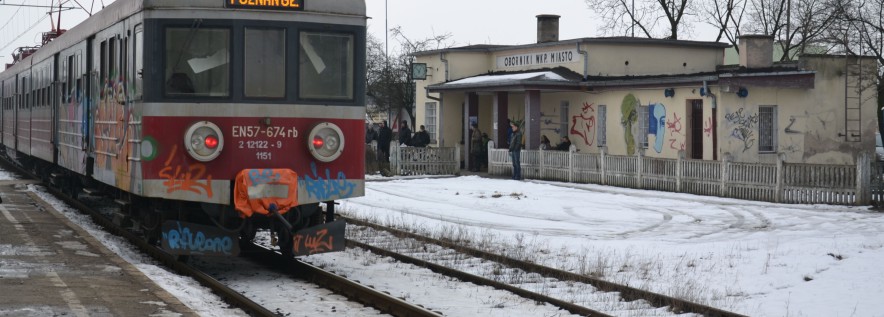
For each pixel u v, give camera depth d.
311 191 11.56
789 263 13.55
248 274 12.29
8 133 28.45
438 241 15.16
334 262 13.37
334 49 11.73
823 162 27.50
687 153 26.95
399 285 11.50
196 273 11.41
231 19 11.32
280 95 11.47
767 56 28.62
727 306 10.65
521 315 9.78
